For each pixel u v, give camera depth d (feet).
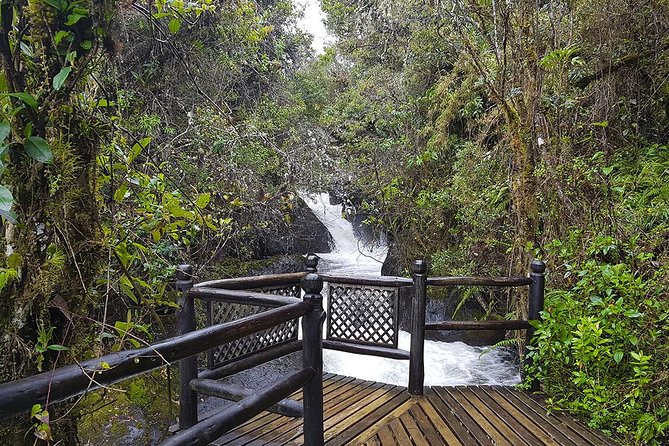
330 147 21.54
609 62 13.16
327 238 30.66
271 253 23.12
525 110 11.68
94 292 3.92
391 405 9.13
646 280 9.18
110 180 4.22
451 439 7.78
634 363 7.84
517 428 8.16
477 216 15.98
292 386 5.64
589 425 8.18
